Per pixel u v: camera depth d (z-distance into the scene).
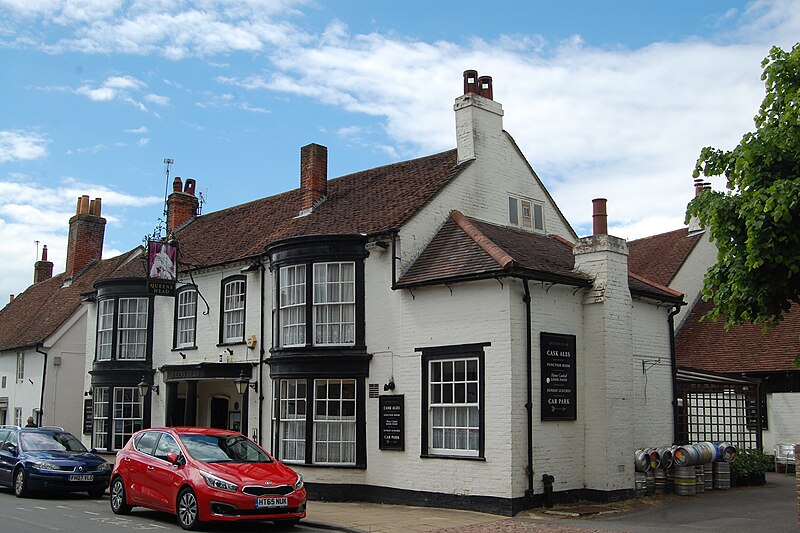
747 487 19.73
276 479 13.66
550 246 20.52
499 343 16.12
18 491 18.27
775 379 24.61
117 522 14.26
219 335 22.81
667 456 18.27
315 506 17.30
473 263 16.88
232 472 13.52
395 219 18.81
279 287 20.03
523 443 15.90
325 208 22.50
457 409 16.80
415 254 18.52
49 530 13.04
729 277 11.24
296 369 19.11
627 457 17.48
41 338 31.61
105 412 25.78
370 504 17.70
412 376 17.59
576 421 17.23
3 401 34.47
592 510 15.76
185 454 14.22
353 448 18.55
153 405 25.05
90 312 28.17
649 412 19.50
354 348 18.62
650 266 31.22
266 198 27.58
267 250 20.45
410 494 17.23
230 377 21.66
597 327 17.58
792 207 10.14
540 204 22.14
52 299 35.50
